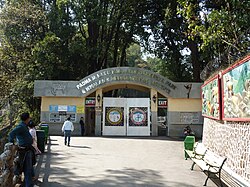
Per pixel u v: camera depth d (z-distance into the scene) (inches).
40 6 1389.0
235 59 422.9
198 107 1003.9
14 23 1274.6
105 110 1005.2
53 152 592.1
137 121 1003.9
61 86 988.6
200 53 1192.8
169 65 1411.2
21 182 335.6
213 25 516.7
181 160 516.4
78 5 1210.0
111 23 1232.2
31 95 1327.5
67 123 706.2
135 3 1240.2
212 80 520.4
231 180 331.0
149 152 609.3
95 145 713.0
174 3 1090.7
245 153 333.4
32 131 475.5
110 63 1625.2
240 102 353.4
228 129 415.5
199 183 356.8
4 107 2010.3
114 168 438.3
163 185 345.7
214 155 385.1
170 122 998.4
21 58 1400.1
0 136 997.8
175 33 1274.6
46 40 1222.9
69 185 338.6
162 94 1005.2
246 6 512.1
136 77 989.8
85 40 1424.7
